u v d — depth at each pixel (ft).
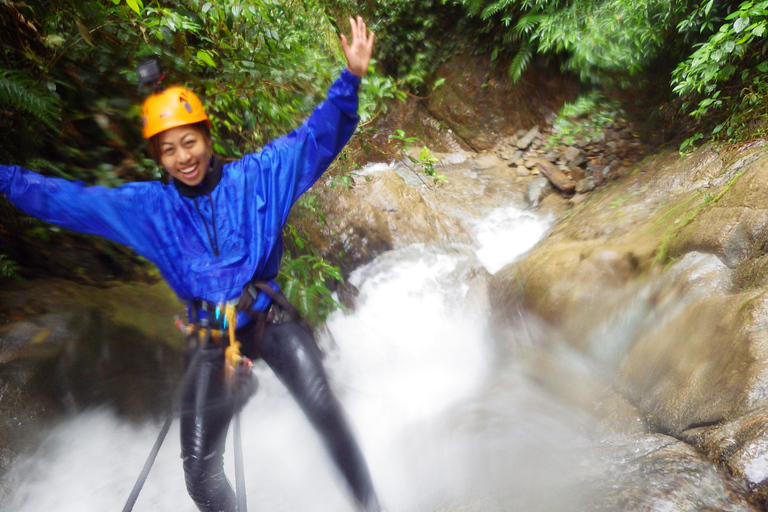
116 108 12.23
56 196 6.86
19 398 9.32
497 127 29.32
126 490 9.73
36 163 11.66
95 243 13.35
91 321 10.96
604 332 13.05
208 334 6.97
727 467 8.21
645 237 14.57
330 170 16.72
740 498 7.72
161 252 6.98
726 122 16.98
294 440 11.61
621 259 14.06
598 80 27.37
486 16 28.84
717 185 14.58
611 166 24.54
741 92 17.12
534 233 22.22
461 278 18.56
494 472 9.48
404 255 19.33
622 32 24.97
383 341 16.98
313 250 17.61
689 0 21.04
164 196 6.95
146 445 10.50
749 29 16.24
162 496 9.72
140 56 11.88
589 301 13.80
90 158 12.64
